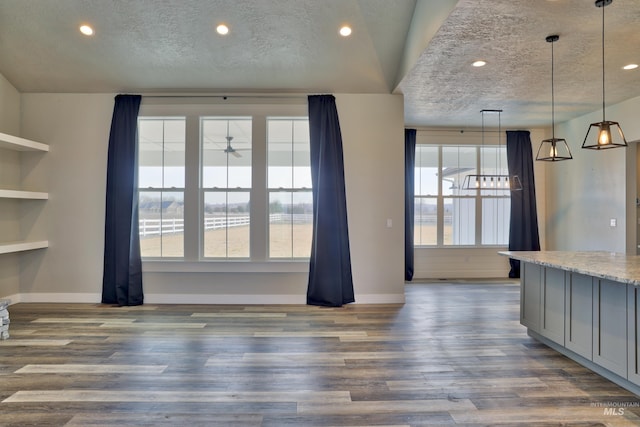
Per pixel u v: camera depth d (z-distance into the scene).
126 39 4.21
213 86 4.91
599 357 2.77
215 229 5.15
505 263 7.02
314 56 4.41
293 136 5.20
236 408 2.36
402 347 3.40
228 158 5.16
